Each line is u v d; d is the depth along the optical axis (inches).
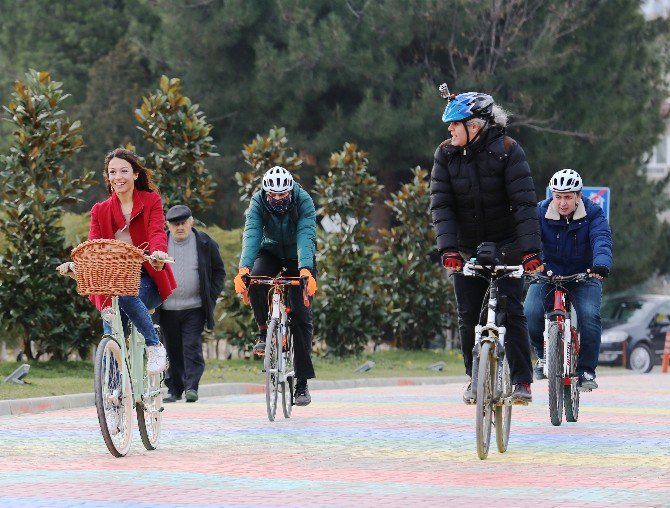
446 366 2923.2
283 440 1243.2
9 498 871.7
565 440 1249.4
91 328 2196.1
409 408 1668.3
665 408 1713.8
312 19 4188.0
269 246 1486.2
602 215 1456.7
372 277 2947.8
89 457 1107.9
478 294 1185.4
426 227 3221.0
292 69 4170.8
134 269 1052.5
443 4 4126.5
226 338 2655.0
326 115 4293.8
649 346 3897.6
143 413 1143.0
